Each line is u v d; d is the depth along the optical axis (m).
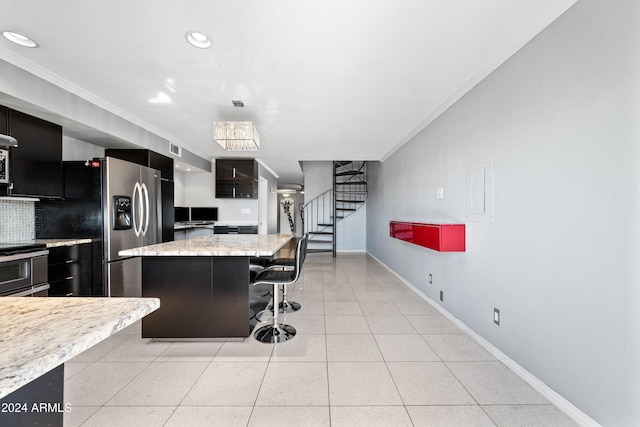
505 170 2.12
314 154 5.62
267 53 2.10
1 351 0.54
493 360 2.18
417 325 2.85
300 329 2.74
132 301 0.85
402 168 4.70
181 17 1.71
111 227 3.14
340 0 1.57
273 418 1.56
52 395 0.78
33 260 2.39
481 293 2.42
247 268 2.44
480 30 1.83
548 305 1.73
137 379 1.91
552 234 1.70
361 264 6.25
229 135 3.04
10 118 2.36
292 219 13.51
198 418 1.55
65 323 0.68
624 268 1.32
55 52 2.09
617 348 1.35
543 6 1.62
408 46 2.01
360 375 1.97
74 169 3.09
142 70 2.35
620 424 1.34
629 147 1.29
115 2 1.58
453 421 1.55
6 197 2.54
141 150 3.91
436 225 2.70
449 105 2.96
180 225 5.37
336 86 2.63
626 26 1.30
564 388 1.63
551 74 1.70
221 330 2.43
